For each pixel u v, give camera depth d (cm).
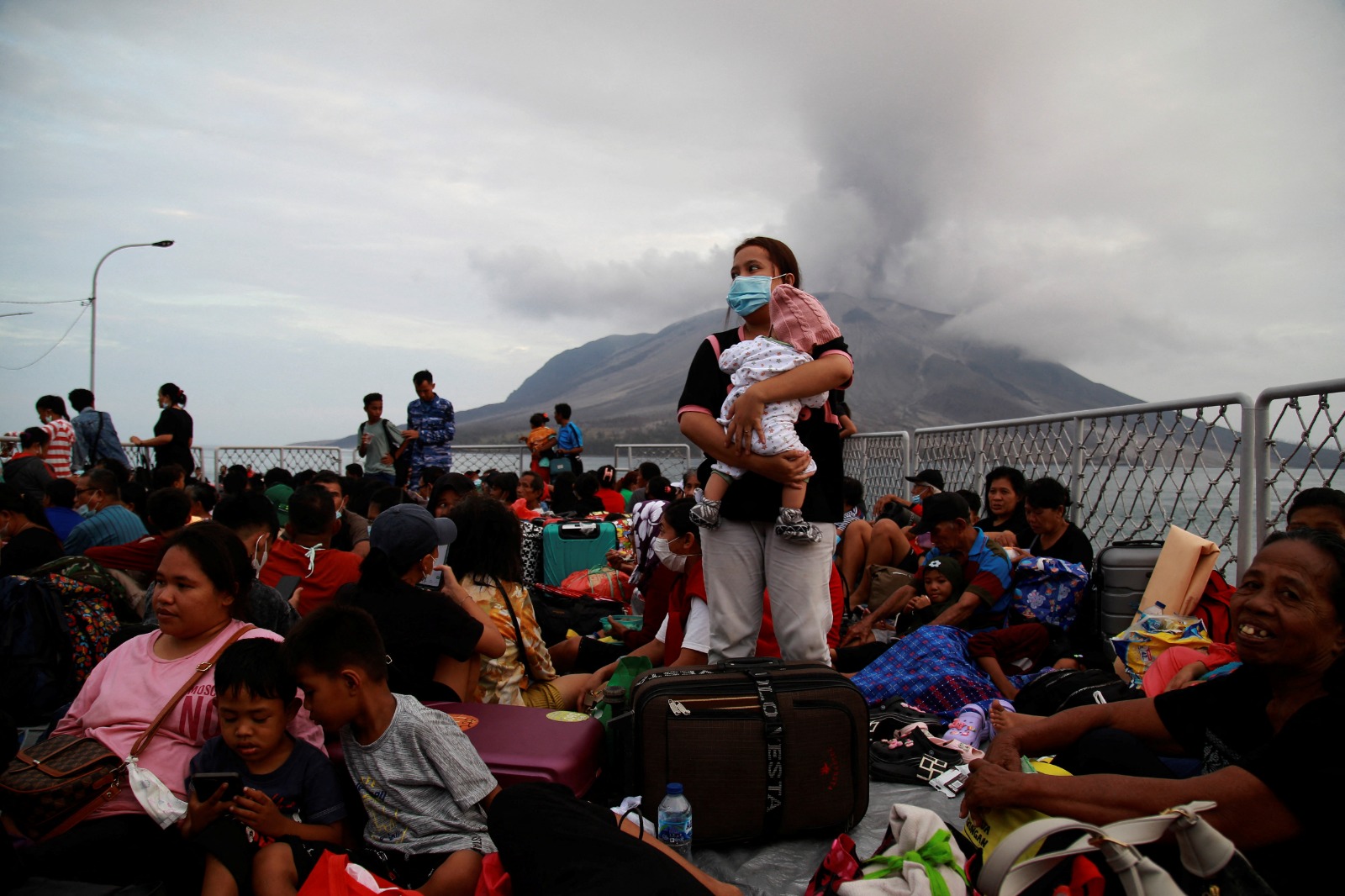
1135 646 408
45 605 382
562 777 274
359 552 588
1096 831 194
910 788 342
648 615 476
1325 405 378
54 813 243
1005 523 598
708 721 283
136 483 742
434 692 333
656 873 203
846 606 627
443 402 1260
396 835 252
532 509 902
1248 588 216
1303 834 192
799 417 308
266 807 238
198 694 266
